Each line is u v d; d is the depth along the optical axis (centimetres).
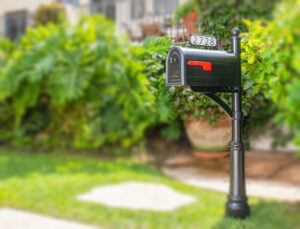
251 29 231
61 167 608
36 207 412
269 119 453
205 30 214
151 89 220
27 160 665
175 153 643
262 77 177
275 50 144
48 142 782
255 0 363
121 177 534
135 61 300
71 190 471
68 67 690
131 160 666
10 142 849
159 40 223
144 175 549
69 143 768
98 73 670
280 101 132
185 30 224
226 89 172
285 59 128
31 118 804
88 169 593
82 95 704
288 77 125
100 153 736
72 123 750
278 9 154
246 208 234
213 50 172
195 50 165
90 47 678
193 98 199
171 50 166
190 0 426
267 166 464
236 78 171
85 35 701
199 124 371
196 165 532
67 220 379
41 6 958
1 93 752
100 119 723
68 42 704
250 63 185
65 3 1009
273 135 525
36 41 754
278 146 525
